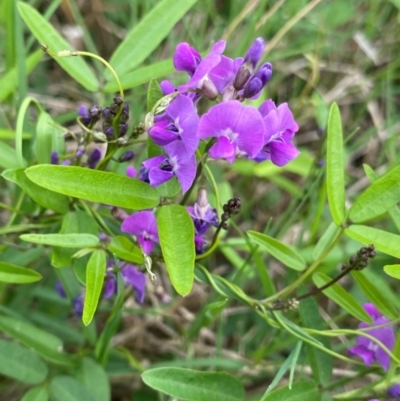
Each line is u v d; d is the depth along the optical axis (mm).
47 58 311
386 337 196
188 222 168
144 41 213
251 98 175
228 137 166
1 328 198
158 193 172
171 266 163
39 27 210
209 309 200
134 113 259
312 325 196
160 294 232
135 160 272
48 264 243
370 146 324
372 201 178
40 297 250
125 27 335
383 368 197
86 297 172
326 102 330
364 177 306
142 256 180
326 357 196
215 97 171
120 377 247
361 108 319
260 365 239
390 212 191
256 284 269
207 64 163
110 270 187
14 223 217
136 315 265
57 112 300
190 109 166
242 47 269
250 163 275
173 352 257
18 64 227
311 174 253
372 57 325
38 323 239
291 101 325
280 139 174
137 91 263
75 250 187
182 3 215
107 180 168
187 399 177
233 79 174
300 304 197
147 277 209
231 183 310
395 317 191
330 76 342
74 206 192
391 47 342
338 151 178
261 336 252
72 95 314
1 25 268
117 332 265
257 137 164
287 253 197
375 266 263
